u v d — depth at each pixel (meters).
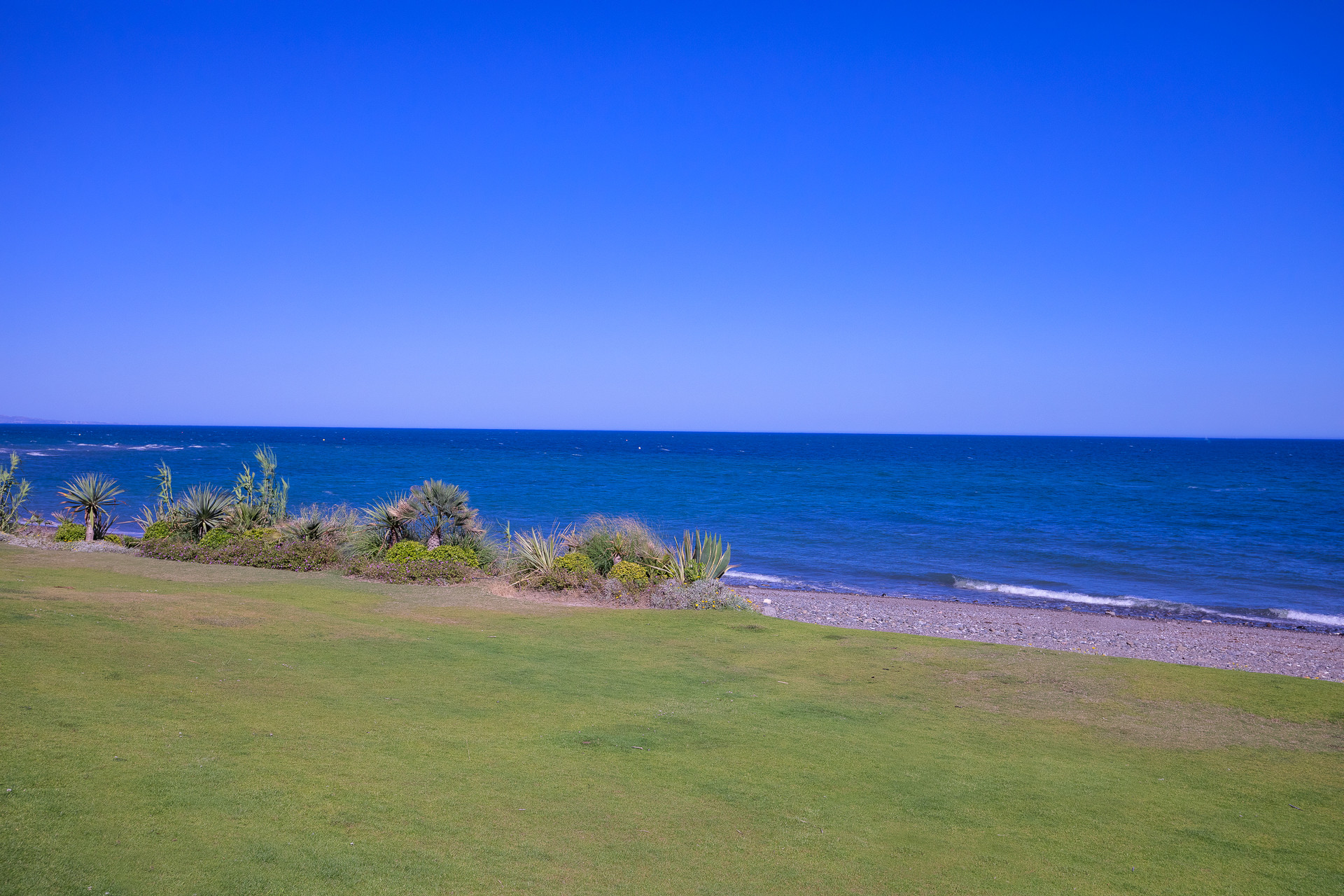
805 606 19.16
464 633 10.47
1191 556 29.47
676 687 8.51
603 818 5.10
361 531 16.92
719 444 196.62
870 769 6.33
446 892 4.01
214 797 4.77
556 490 53.19
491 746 6.25
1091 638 16.30
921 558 28.83
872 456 126.38
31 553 15.16
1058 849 5.08
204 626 9.26
